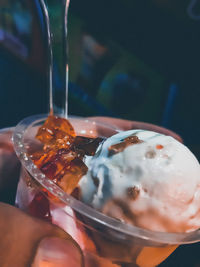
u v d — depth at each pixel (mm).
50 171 156
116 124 255
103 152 160
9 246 137
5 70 414
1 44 397
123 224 132
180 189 147
